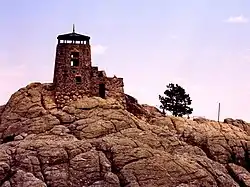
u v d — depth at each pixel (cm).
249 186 11081
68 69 12950
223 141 12369
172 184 9950
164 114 14112
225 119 13912
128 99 14088
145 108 14238
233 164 11794
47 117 11844
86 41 13262
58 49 13112
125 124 11669
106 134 11338
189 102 14675
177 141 11606
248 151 12375
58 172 9944
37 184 9575
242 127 13650
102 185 9762
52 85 13325
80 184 9825
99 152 10444
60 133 11288
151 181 9912
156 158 10425
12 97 12962
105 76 13212
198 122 13138
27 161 10044
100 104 12281
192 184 10075
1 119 12619
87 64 13125
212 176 10550
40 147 10412
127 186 9819
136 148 10644
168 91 14712
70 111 12012
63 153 10281
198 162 10894
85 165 10094
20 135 11369
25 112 12300
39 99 12744
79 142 10675
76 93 12875
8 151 10288
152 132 11688
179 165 10394
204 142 12269
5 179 9825
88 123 11575
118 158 10319
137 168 10100
